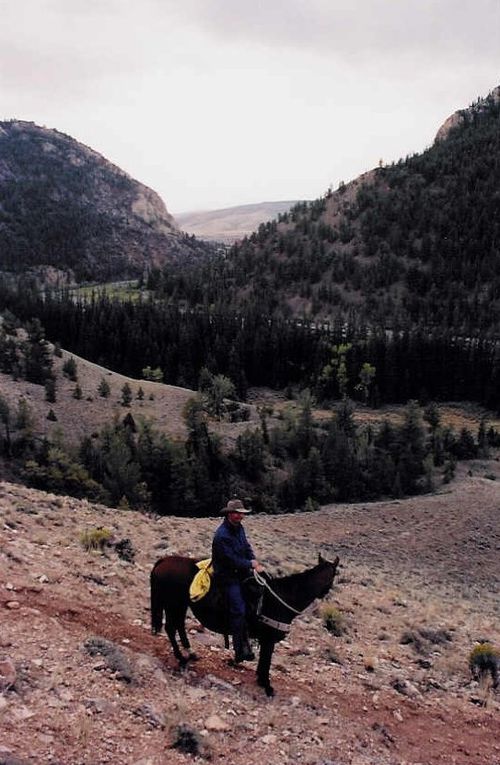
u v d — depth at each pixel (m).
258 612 9.31
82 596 11.46
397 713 10.76
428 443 130.25
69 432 124.69
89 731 7.37
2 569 11.58
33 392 138.62
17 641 8.96
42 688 8.00
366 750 9.10
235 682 9.91
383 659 13.59
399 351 195.12
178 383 189.25
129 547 16.17
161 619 9.66
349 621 15.94
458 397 190.50
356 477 105.06
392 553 53.12
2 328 185.50
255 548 28.11
